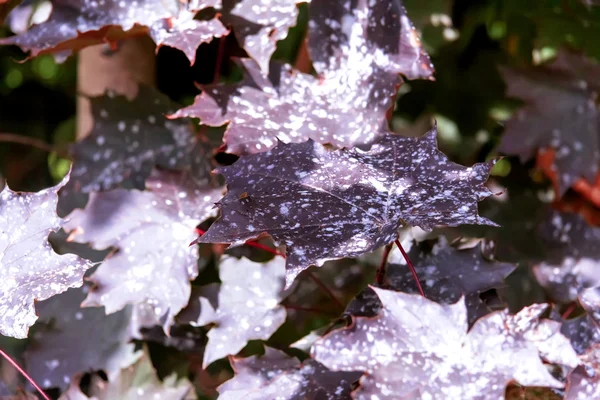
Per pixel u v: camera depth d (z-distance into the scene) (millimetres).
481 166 608
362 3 673
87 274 733
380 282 648
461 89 968
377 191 604
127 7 673
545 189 842
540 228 754
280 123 668
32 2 717
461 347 581
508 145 775
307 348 655
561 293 725
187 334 731
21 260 615
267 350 657
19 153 1198
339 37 679
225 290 685
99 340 723
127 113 760
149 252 671
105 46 813
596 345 589
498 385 572
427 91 968
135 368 710
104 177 756
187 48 656
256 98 676
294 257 576
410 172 611
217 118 669
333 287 767
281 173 608
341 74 679
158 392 705
